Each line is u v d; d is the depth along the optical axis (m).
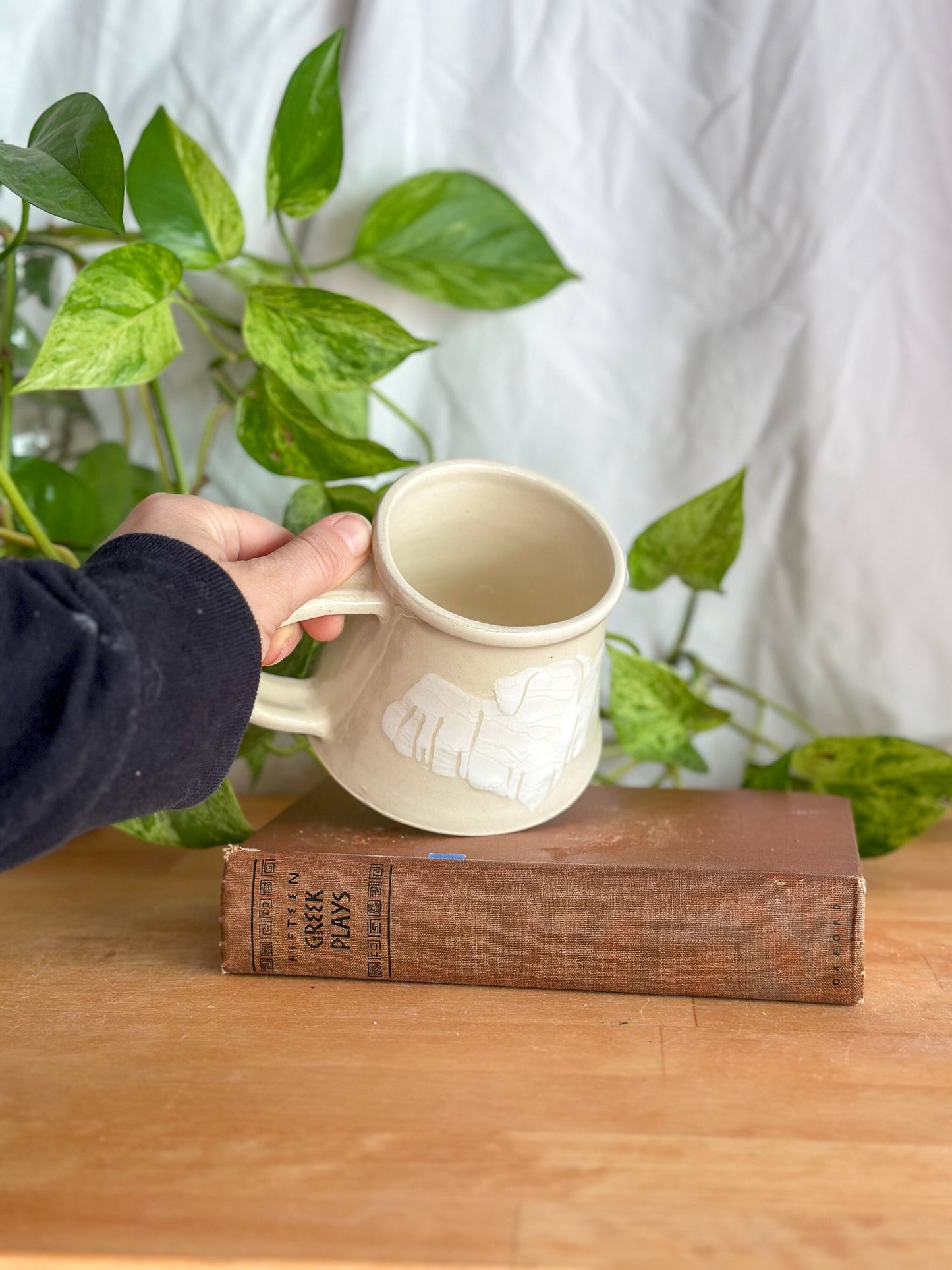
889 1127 0.35
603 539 0.45
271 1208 0.32
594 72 0.56
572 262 0.58
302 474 0.51
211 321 0.60
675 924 0.41
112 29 0.57
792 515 0.59
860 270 0.56
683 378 0.59
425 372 0.60
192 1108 0.36
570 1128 0.35
